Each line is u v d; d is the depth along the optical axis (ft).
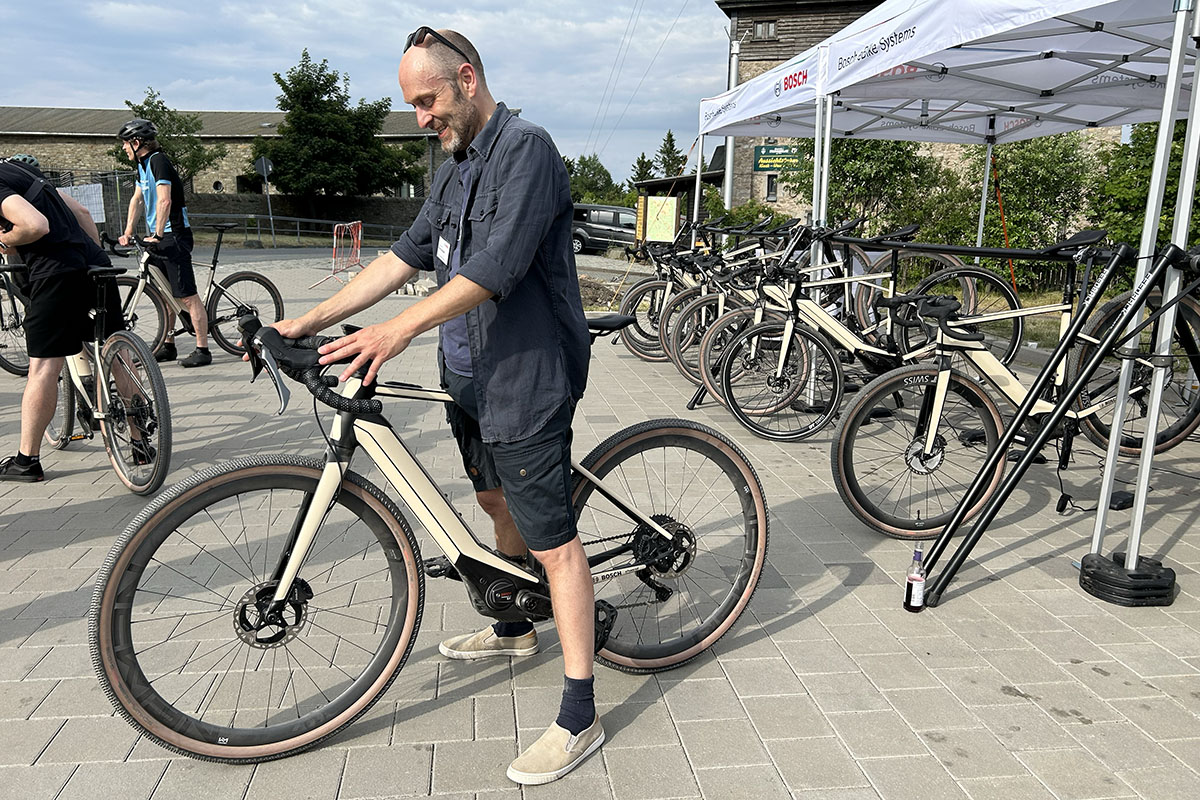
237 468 6.97
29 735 7.66
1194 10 9.58
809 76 19.86
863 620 10.06
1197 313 14.44
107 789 6.98
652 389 23.02
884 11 16.51
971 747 7.63
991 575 11.30
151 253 22.76
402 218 129.08
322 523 7.36
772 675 8.86
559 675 8.82
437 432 17.94
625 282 53.93
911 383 12.28
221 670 8.69
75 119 142.72
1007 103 27.48
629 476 8.84
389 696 8.40
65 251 13.61
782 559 11.80
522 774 7.08
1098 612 10.25
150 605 9.92
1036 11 12.46
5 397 20.29
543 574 8.16
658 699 8.41
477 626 9.79
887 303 13.15
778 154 59.41
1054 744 7.68
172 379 22.66
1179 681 8.71
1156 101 24.44
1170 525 13.03
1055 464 16.02
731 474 8.96
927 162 58.54
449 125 6.82
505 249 6.43
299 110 119.24
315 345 7.00
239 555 11.00
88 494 13.97
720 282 22.99
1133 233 35.37
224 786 7.05
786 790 7.06
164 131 110.52
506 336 6.92
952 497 13.64
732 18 89.97
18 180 13.10
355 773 7.23
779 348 18.22
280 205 123.44
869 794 7.01
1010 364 23.76
